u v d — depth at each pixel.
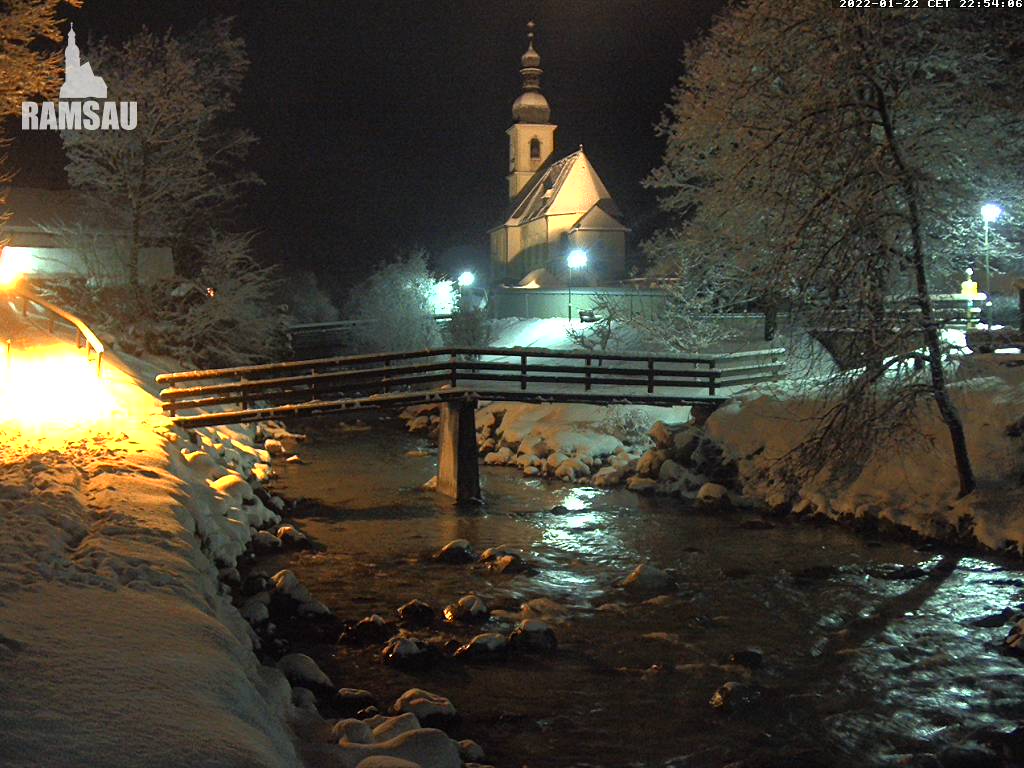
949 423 18.31
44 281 34.09
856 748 9.89
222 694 6.82
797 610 14.48
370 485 24.75
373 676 11.71
